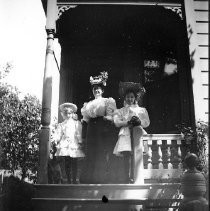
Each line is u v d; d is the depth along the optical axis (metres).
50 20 8.11
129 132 6.74
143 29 10.63
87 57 11.01
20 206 10.39
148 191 6.36
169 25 9.65
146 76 10.38
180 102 9.05
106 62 10.93
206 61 7.92
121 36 10.97
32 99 12.20
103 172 7.11
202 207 4.94
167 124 9.60
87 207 6.36
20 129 11.59
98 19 10.22
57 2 8.38
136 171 6.54
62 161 7.44
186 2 8.34
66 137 7.20
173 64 9.82
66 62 10.90
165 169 6.98
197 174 5.26
